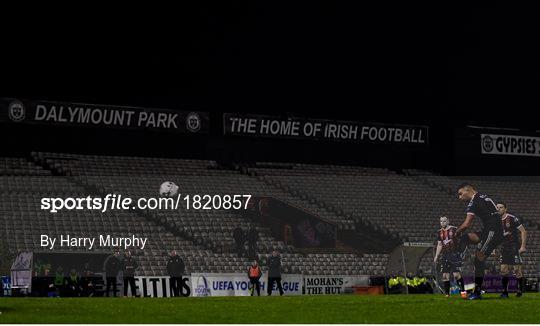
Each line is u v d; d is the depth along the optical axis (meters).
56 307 9.27
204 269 24.20
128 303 10.65
